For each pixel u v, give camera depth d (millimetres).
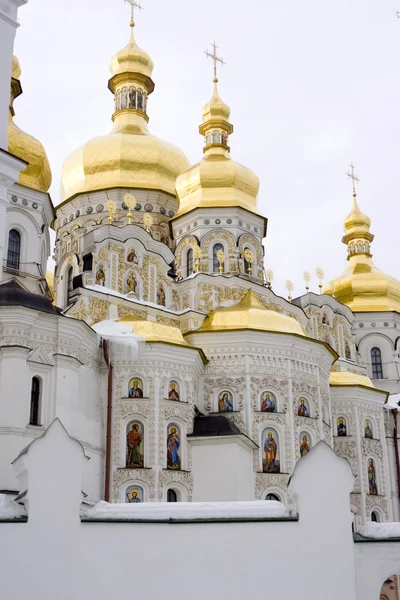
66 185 69188
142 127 73125
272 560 21703
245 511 22156
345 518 22312
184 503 22312
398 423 63094
